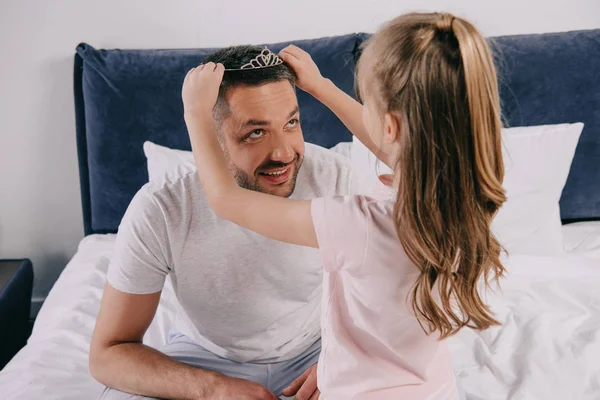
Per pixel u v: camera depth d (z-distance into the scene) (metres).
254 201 0.95
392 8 2.09
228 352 1.28
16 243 2.29
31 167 2.19
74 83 2.05
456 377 1.21
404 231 0.87
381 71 0.86
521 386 1.28
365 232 0.89
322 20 2.10
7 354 1.95
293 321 1.29
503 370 1.35
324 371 1.00
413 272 0.91
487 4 2.09
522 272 1.70
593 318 1.51
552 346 1.41
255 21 2.09
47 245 2.31
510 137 1.91
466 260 0.89
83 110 2.08
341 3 2.08
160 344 1.49
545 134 1.92
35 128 2.14
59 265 2.35
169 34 2.09
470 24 0.82
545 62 2.02
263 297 1.24
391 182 1.00
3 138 2.14
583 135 2.05
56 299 1.72
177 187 1.15
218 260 1.19
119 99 2.01
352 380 0.96
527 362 1.34
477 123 0.81
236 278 1.21
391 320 0.94
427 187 0.84
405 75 0.82
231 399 1.12
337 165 1.30
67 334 1.53
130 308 1.17
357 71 0.93
